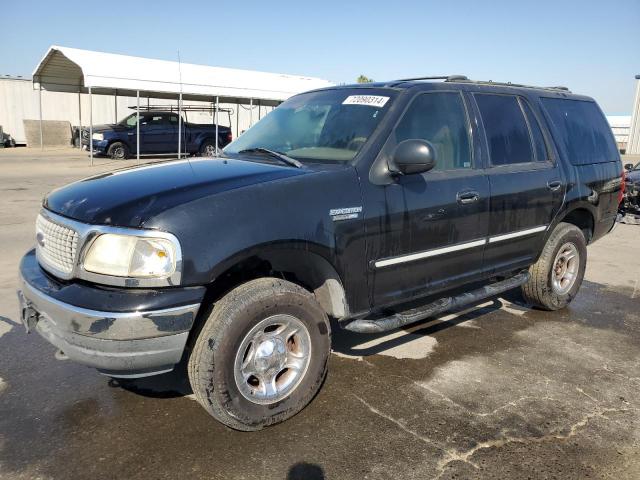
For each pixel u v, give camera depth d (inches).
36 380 146.7
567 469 112.6
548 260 197.5
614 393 146.0
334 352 168.6
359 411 133.6
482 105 174.1
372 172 138.8
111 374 111.4
